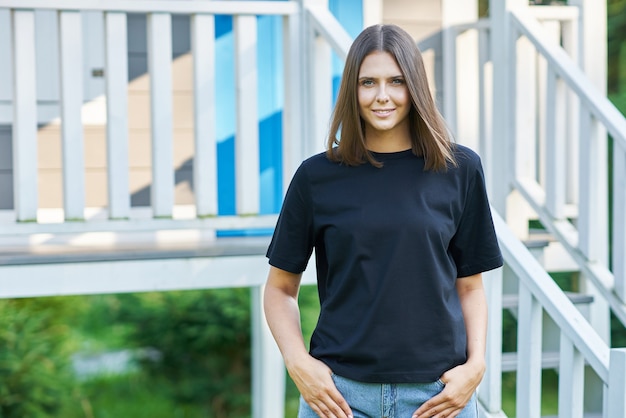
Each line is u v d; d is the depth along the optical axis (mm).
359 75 2629
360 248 2580
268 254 2814
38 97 5297
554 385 8039
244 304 9234
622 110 9266
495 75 5133
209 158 4691
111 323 10008
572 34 5469
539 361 3801
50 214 5172
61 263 4430
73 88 4484
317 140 4746
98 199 5418
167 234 5457
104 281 4512
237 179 4754
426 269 2584
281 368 5266
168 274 4609
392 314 2570
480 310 2775
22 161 4430
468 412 2709
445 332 2607
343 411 2617
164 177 4621
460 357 2648
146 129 5469
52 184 5344
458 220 2695
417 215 2586
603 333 5117
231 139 5434
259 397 5297
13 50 4402
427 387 2604
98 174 5418
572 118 5477
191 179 5539
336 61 5535
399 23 5723
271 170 5465
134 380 9609
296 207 2723
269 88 5430
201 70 4668
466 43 5719
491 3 5152
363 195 2619
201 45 4660
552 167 4859
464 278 2803
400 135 2686
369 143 2701
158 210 4617
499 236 3893
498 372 3889
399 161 2660
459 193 2674
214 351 9594
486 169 5539
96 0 4469
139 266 4562
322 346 2676
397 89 2619
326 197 2656
